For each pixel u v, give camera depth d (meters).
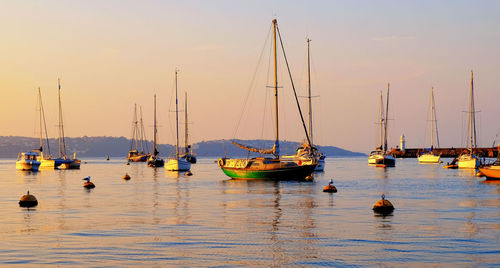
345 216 32.38
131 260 20.95
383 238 25.03
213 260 20.95
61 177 82.31
